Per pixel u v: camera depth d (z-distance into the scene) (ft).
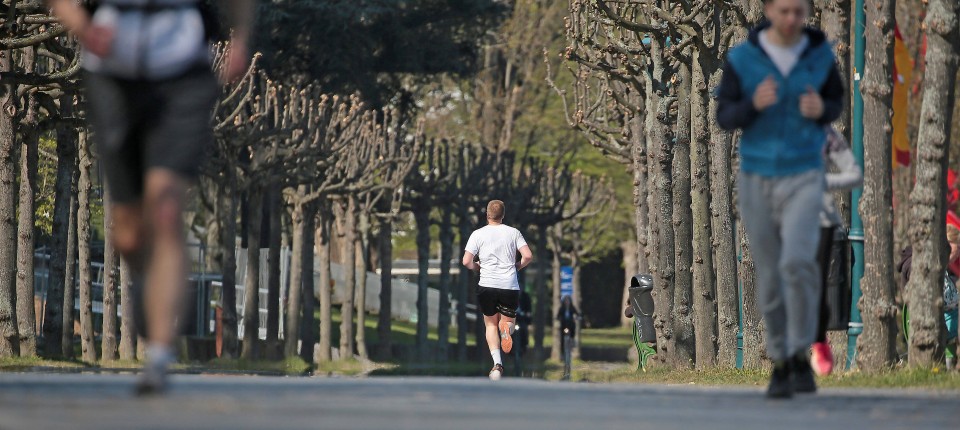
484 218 480.64
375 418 52.34
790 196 75.97
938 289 134.00
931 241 133.69
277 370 317.22
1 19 211.61
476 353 501.56
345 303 411.75
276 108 340.80
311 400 63.00
